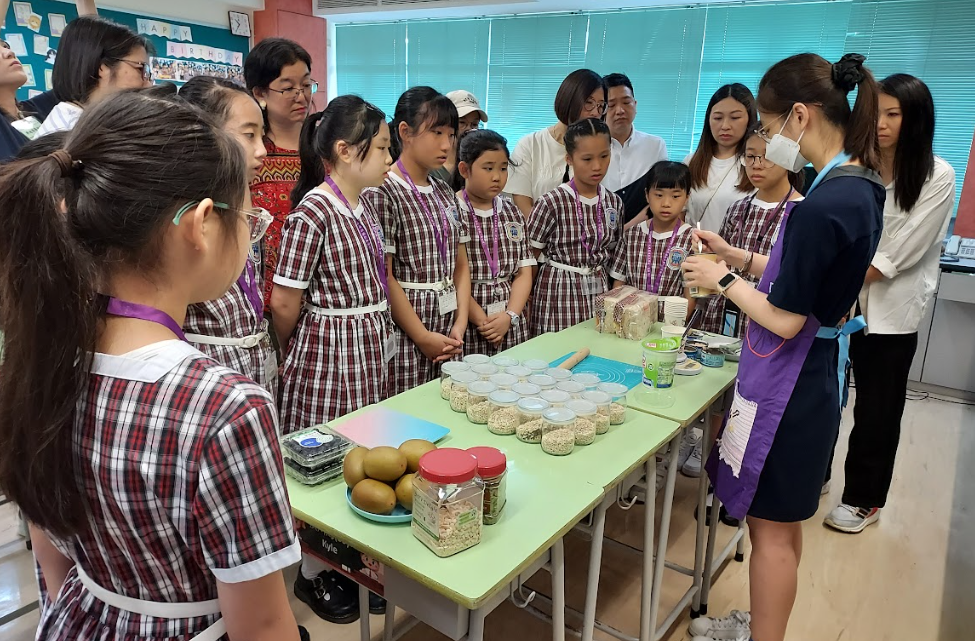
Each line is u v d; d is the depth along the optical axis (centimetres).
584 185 270
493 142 252
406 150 229
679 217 271
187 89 160
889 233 234
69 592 83
